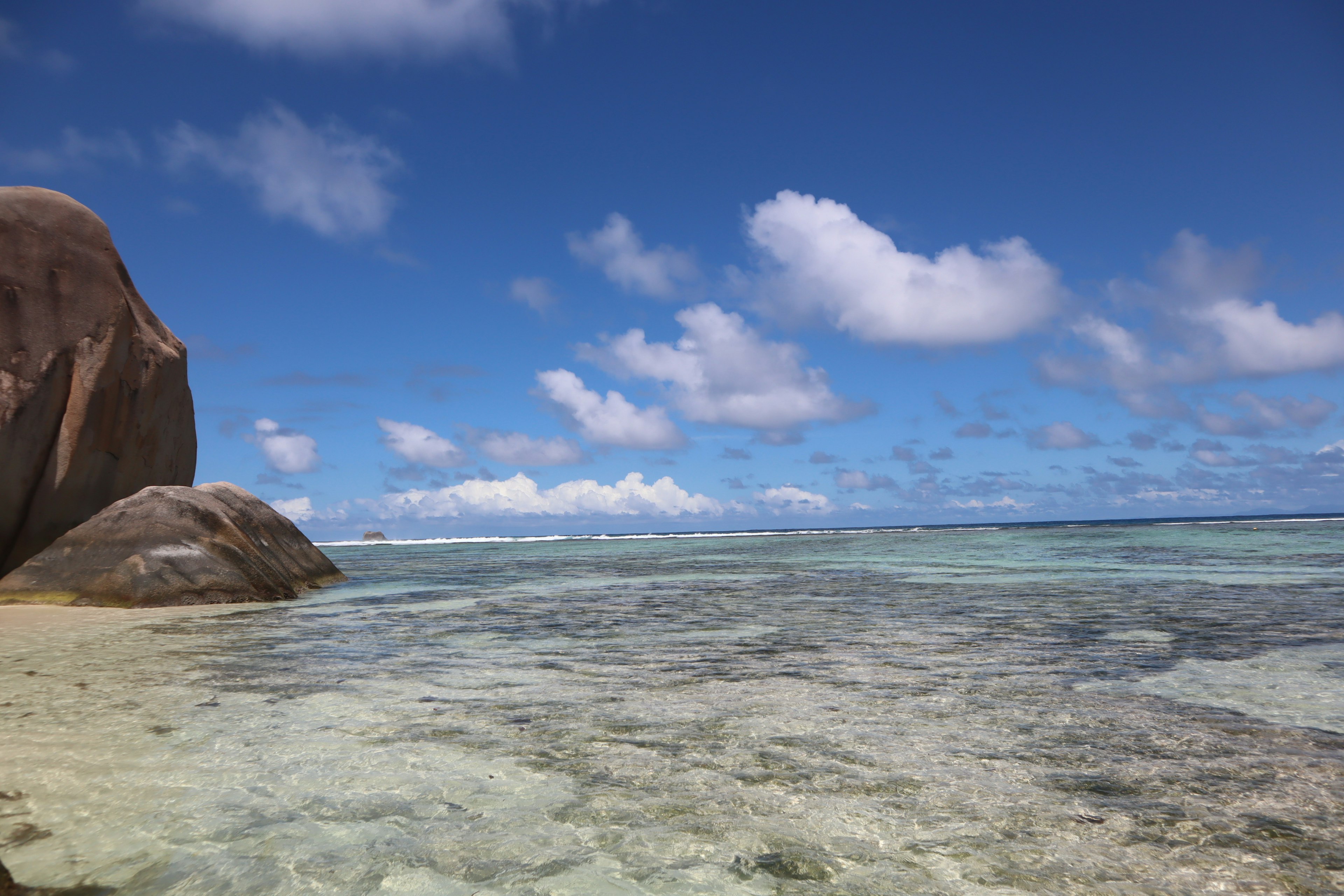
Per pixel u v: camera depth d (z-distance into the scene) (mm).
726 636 7711
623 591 13383
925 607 9945
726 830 2838
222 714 4535
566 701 4863
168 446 16438
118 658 6594
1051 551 23875
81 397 14070
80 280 14578
